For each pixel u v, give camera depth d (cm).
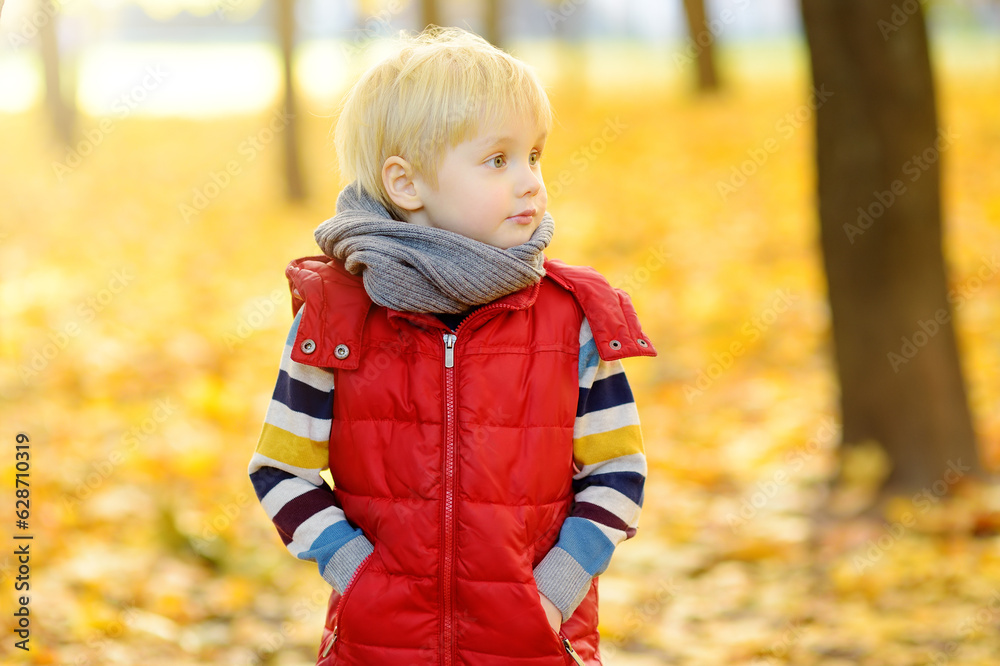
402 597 146
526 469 148
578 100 1795
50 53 1367
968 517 399
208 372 603
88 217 1016
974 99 1427
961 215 889
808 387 594
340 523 151
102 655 289
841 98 428
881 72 419
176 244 923
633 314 158
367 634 146
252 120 1661
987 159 1066
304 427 154
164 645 305
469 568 145
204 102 1950
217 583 359
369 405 150
